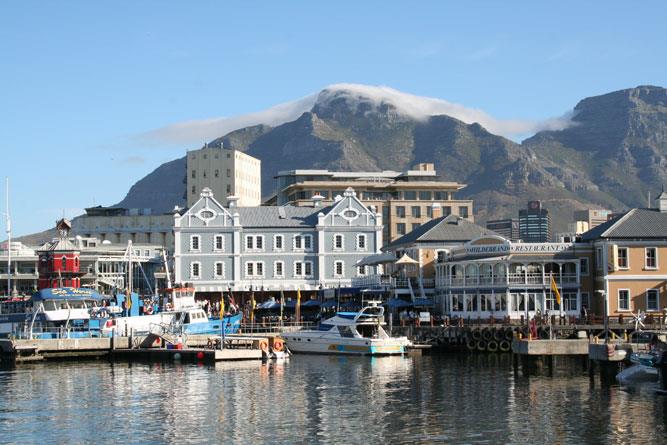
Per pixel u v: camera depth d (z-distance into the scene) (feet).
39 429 210.79
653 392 248.11
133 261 636.48
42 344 336.29
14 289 511.81
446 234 433.48
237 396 250.78
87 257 599.57
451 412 224.33
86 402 244.01
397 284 411.13
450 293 386.73
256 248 485.15
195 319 371.15
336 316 352.69
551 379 273.13
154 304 388.78
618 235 363.56
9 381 282.97
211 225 481.87
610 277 361.92
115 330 352.08
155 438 201.77
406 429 207.00
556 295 368.89
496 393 249.14
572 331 333.62
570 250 373.20
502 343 343.87
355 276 486.79
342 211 489.26
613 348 290.76
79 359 341.21
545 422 211.82
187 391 260.42
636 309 361.92
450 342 351.05
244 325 390.21
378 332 347.77
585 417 216.33
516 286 369.50
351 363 320.50
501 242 388.16
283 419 219.61
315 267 487.20
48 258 451.12
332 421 216.54
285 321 412.57
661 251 364.38
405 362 321.11
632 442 193.57
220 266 481.46
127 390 263.29
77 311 357.82
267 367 312.50
